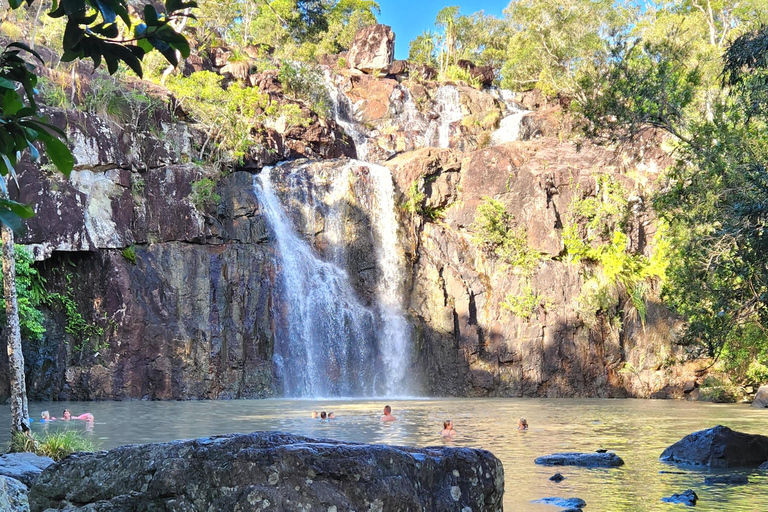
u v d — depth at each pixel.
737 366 37.41
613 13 69.31
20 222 2.88
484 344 42.78
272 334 39.16
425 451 5.52
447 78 65.56
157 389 35.81
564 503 10.84
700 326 17.83
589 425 23.92
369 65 62.41
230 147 43.34
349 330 41.62
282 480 4.71
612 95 18.88
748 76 15.92
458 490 5.43
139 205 38.12
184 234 38.41
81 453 5.31
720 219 15.74
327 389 40.44
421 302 43.56
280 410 29.25
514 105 65.12
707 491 12.04
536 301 43.34
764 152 16.28
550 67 68.75
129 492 4.95
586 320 43.28
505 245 45.00
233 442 4.95
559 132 55.56
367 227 44.03
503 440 19.25
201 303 37.59
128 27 2.91
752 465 15.05
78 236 34.72
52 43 39.50
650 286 44.06
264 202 42.56
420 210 45.84
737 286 16.42
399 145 55.53
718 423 24.83
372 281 43.53
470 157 47.34
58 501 5.10
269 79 52.78
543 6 70.06
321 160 47.53
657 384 41.88
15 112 2.95
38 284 35.41
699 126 17.75
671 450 15.89
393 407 31.83
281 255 41.34
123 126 38.25
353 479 4.82
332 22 84.62
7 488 6.32
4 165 3.03
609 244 45.62
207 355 36.88
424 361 42.28
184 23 52.81
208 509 4.72
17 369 13.96
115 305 35.84
